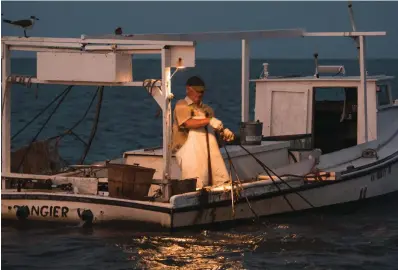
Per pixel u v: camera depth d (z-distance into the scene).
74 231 16.11
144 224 15.77
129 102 63.22
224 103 61.09
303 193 18.09
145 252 14.90
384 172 20.61
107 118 48.88
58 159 18.67
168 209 15.41
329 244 15.91
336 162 19.91
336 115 22.55
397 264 14.59
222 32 19.44
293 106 22.39
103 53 15.95
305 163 18.67
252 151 18.47
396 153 21.23
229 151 17.86
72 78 16.17
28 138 37.56
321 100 22.70
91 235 15.86
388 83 23.56
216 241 15.70
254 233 16.44
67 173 17.72
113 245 15.26
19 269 14.08
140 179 15.91
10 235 15.94
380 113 22.97
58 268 14.11
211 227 16.33
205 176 16.66
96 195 16.00
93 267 14.13
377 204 19.98
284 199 17.73
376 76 23.28
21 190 16.80
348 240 16.27
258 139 18.95
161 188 16.27
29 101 64.31
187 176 16.64
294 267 14.30
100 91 18.44
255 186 16.97
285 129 22.53
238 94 75.25
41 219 16.33
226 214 16.52
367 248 15.68
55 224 16.27
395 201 20.36
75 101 64.62
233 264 14.37
